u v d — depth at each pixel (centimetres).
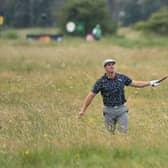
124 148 2409
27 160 2292
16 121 3136
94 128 2875
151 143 2509
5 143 2583
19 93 4397
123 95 2852
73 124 2966
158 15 17262
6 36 14812
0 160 2308
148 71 5922
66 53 8175
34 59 7256
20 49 9144
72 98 4191
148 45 11206
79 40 13488
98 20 15900
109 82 2817
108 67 2791
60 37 13550
